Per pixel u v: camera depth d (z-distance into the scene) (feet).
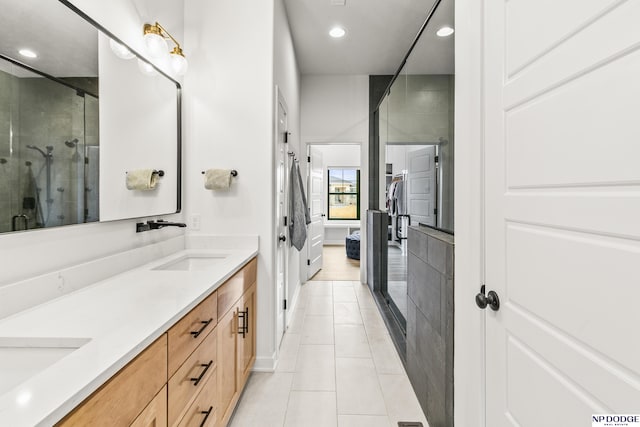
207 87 7.06
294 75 11.66
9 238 3.23
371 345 8.36
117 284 4.25
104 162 4.59
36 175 3.50
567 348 2.39
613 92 1.99
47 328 2.81
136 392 2.56
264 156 7.06
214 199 7.11
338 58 12.88
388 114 11.86
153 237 5.99
